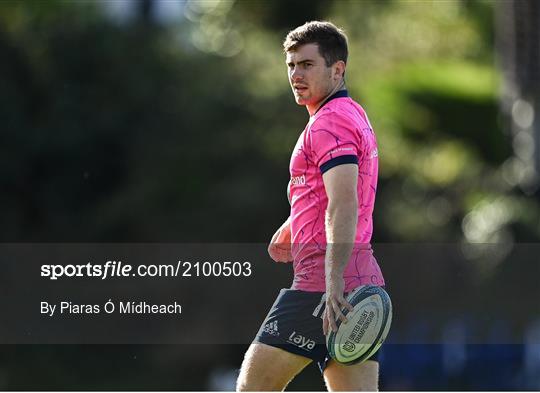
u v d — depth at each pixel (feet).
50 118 249.34
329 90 54.65
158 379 209.67
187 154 242.78
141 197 241.35
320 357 54.80
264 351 54.95
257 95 248.73
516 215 241.96
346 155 52.11
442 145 277.64
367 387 55.42
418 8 324.80
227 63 259.80
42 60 251.60
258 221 236.84
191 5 300.81
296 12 333.21
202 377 208.64
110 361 215.31
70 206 247.09
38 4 258.37
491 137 275.80
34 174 247.09
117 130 248.52
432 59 314.35
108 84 252.83
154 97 250.78
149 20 270.46
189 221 237.86
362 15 313.12
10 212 243.81
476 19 326.44
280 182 239.91
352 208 51.49
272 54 266.57
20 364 211.20
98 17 258.57
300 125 246.68
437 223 254.27
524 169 232.94
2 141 244.22
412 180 261.65
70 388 207.31
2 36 248.52
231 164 241.96
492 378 213.46
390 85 284.00
